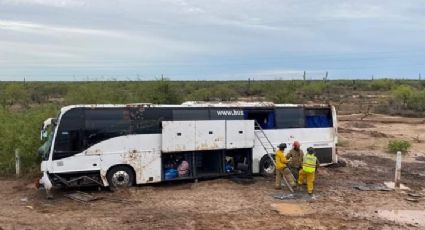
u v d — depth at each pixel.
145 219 13.79
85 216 14.05
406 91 56.97
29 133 20.38
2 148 20.34
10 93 51.12
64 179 16.47
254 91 69.00
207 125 18.36
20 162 20.00
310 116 21.22
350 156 25.75
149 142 17.69
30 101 52.34
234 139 18.91
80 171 16.58
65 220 13.62
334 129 21.69
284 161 17.59
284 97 51.00
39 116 21.00
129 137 17.34
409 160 25.09
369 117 47.84
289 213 14.62
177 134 17.83
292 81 73.19
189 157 18.55
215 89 59.12
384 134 35.41
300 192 17.34
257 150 19.88
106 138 17.00
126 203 15.59
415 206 15.71
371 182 19.22
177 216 14.13
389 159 25.12
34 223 13.31
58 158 16.30
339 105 58.28
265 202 15.88
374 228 13.31
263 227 13.20
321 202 15.99
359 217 14.34
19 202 15.67
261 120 20.27
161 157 17.88
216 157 19.20
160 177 17.89
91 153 16.73
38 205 15.30
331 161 21.70
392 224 13.73
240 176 19.48
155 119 17.81
